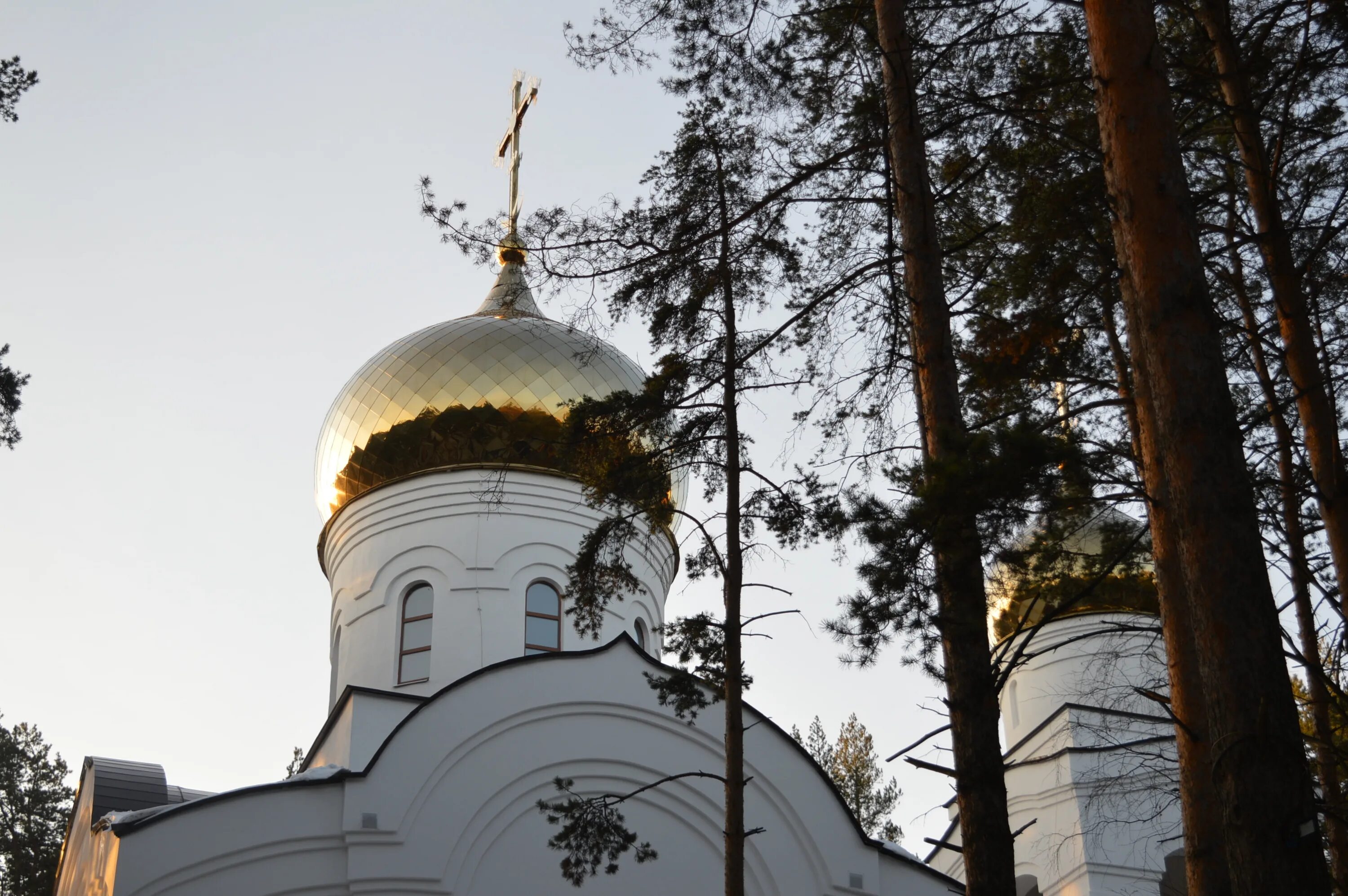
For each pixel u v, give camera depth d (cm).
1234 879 820
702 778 2084
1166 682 1981
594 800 1619
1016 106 1358
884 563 1159
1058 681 2491
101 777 2205
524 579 2381
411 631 2373
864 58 1416
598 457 1574
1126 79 1016
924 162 1261
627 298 1474
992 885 1016
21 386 1596
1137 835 2180
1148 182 984
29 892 3481
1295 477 1391
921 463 1274
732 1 1416
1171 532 1245
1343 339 1421
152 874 1789
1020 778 2327
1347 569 1189
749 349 1509
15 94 1545
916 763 1078
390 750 1950
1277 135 1378
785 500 1484
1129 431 1559
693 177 1467
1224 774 836
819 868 2061
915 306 1216
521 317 2586
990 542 1108
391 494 2459
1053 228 1338
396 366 2516
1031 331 1324
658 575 2564
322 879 1858
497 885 1931
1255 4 1502
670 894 2006
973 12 1397
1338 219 1378
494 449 2427
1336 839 1312
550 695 2061
